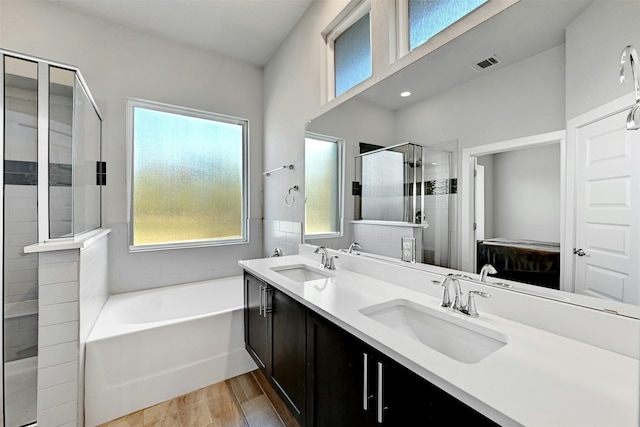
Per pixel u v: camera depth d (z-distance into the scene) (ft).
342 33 7.10
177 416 5.61
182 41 9.10
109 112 8.00
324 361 3.94
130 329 5.89
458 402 2.21
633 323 2.57
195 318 6.53
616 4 2.65
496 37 3.71
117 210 8.17
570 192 3.03
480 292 3.56
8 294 5.44
